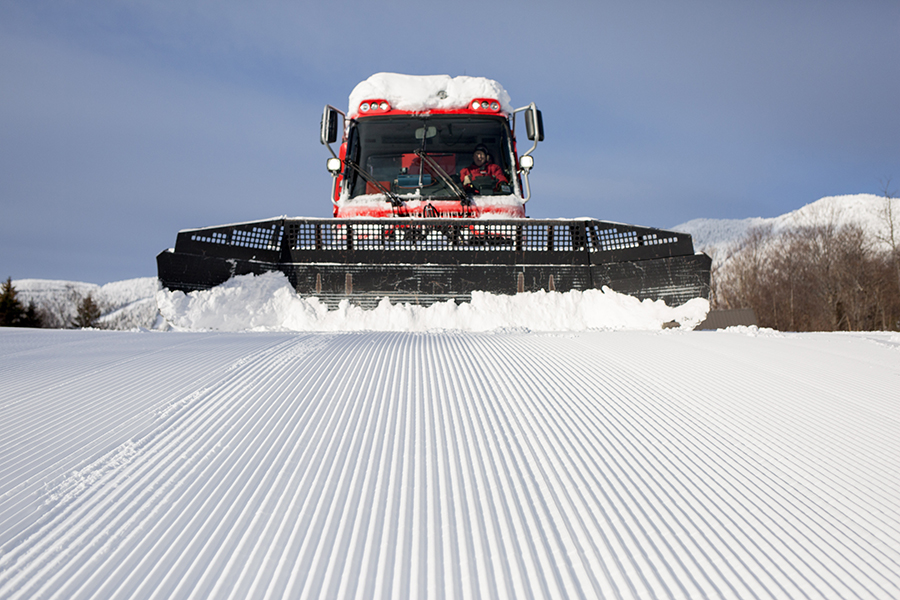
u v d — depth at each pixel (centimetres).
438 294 810
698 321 766
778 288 3916
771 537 265
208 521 265
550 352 582
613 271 811
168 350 587
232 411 399
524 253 815
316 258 810
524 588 224
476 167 967
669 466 332
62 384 458
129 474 307
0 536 251
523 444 355
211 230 784
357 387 456
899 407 430
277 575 229
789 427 392
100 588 220
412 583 225
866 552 256
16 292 5356
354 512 274
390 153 971
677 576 235
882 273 3675
